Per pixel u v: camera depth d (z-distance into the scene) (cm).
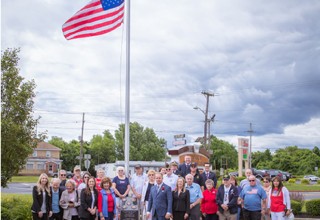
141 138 10350
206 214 1527
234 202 1482
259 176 5212
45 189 1350
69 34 1441
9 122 1798
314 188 4791
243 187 1489
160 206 1321
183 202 1330
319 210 2280
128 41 1533
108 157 10875
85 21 1442
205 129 6184
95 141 11081
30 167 9669
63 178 1486
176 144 3688
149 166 4506
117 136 10900
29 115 1897
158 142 10506
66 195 1403
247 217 1452
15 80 1845
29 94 1877
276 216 1400
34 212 1326
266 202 1447
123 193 1487
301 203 2466
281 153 13312
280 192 1403
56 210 1389
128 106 1525
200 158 3522
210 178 1662
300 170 12738
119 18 1478
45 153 10225
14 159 1822
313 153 12962
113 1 1468
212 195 1524
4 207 1590
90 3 1449
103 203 1378
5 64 1852
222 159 12838
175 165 1647
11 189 4409
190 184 1423
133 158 10062
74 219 1412
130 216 1420
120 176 1504
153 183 1511
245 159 5366
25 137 1869
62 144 11475
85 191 1362
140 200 1523
